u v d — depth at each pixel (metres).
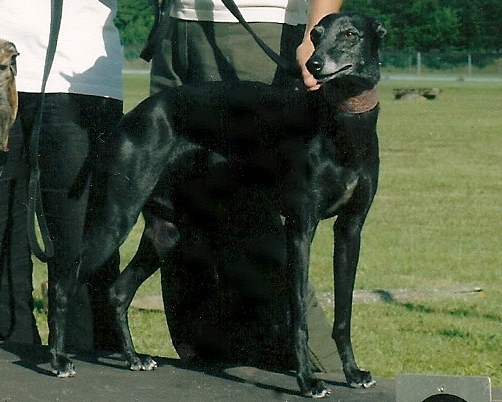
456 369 7.22
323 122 4.31
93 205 4.75
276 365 5.26
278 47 5.13
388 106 36.66
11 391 4.44
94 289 5.44
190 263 5.31
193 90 4.74
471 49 60.12
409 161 20.00
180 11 5.19
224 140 4.70
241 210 4.98
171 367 4.82
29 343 5.42
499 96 42.47
